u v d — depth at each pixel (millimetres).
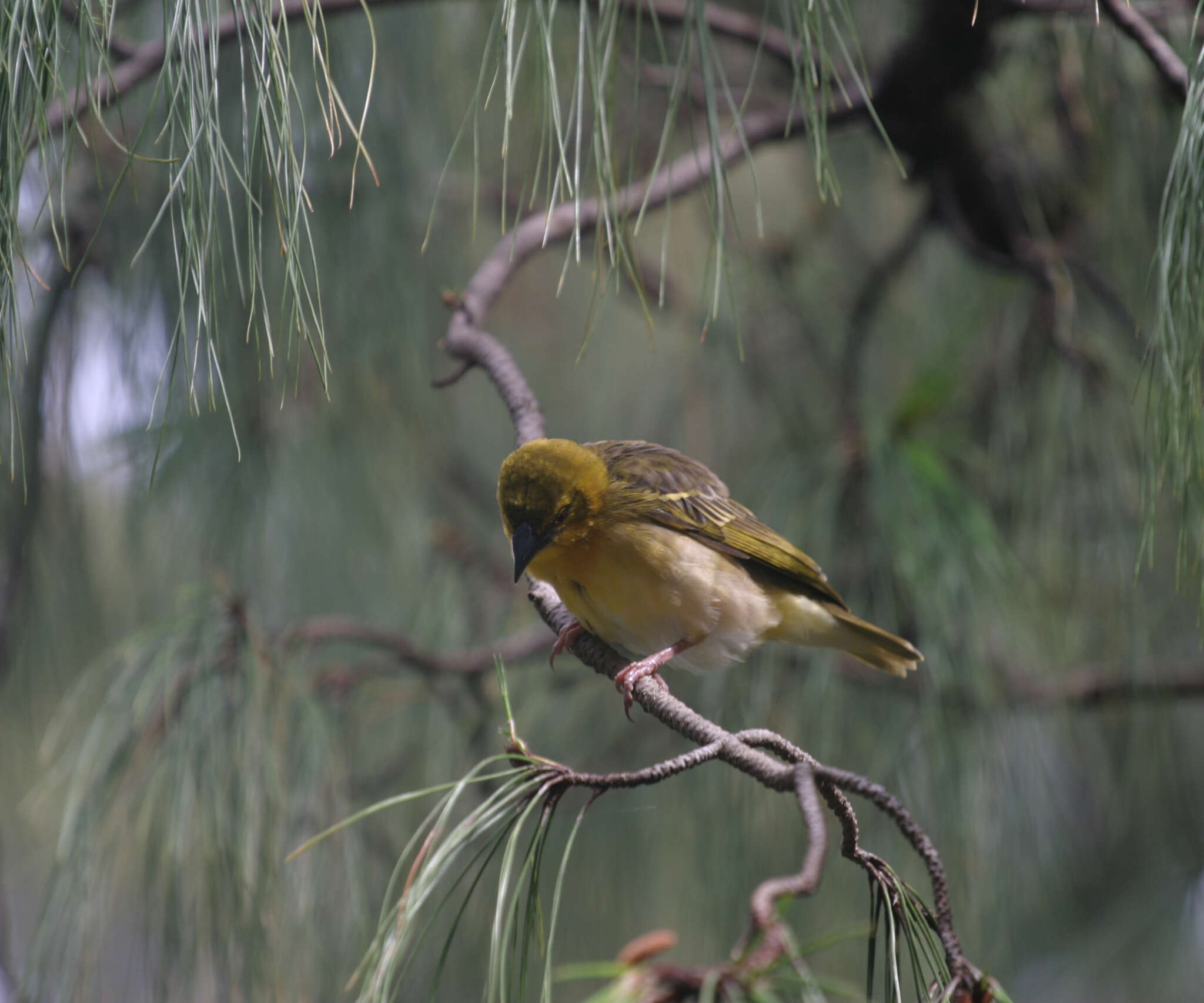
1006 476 8188
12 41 3848
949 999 3227
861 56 4504
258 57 4133
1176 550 7332
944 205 8547
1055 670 7969
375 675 7980
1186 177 4434
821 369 10023
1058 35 7992
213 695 5930
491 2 8273
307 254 7844
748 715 7430
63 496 8305
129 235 7734
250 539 8602
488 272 7180
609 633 7039
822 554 7469
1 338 4000
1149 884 10617
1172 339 4402
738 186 10047
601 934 8555
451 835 3629
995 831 7191
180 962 5605
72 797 5656
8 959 7008
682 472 7164
